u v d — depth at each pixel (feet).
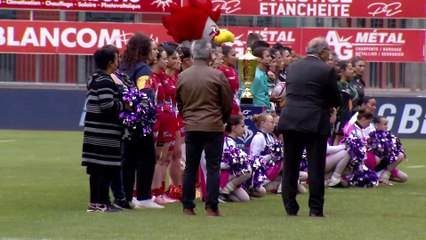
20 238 85.71
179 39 122.11
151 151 107.24
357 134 139.33
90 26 234.79
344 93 147.84
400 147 141.38
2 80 234.58
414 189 133.59
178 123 117.19
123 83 103.19
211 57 103.86
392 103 225.97
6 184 132.77
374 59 233.76
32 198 117.60
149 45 106.83
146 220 97.60
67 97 234.17
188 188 102.73
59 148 192.13
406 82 233.96
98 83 100.83
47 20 237.45
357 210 108.88
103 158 102.22
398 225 95.96
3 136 217.56
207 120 99.86
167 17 123.24
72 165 160.97
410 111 226.17
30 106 233.76
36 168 155.74
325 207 111.55
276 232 89.92
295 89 100.99
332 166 134.62
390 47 233.55
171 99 113.91
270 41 232.94
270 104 137.90
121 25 234.79
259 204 114.42
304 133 100.07
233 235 87.86
